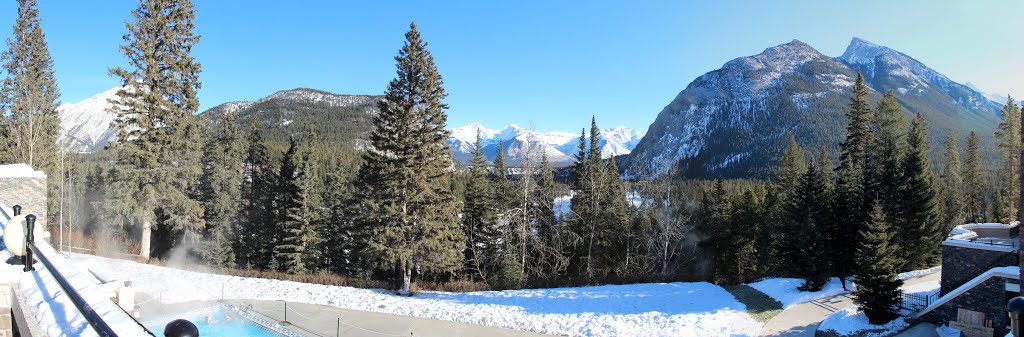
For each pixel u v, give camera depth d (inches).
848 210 1203.2
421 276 1486.2
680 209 1588.3
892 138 1530.5
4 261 265.9
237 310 915.4
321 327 867.4
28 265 262.5
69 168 1708.9
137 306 846.5
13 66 1537.9
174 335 128.6
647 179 1523.1
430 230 1169.4
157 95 1193.4
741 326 857.5
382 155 1171.3
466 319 930.1
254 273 1252.5
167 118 1228.5
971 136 2085.4
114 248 1480.1
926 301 866.8
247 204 1824.6
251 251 1710.1
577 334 855.1
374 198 1211.2
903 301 896.3
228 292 1041.5
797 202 1342.3
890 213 1264.8
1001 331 732.0
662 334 826.8
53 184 1557.6
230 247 1601.9
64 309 218.2
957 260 866.8
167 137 1233.4
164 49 1221.7
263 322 870.4
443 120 1176.2
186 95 1267.2
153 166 1222.9
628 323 886.4
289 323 877.2
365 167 1206.3
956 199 2079.2
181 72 1252.5
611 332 846.5
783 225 1337.4
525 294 1136.8
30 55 1563.7
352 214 1596.9
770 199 1803.6
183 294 954.7
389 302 1029.2
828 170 1918.1
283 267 1595.7
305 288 1106.7
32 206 716.0
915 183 1262.3
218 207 1578.5
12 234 263.6
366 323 900.0
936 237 1296.8
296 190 1603.1
